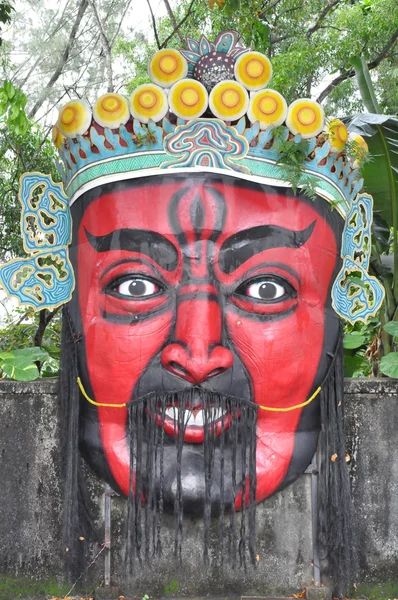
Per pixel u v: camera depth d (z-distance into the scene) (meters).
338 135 3.66
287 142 3.50
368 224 4.01
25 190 3.79
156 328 3.52
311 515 3.96
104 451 3.68
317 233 3.69
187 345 3.44
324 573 3.93
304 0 11.24
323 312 3.77
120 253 3.56
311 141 3.54
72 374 3.77
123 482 3.66
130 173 3.55
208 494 3.51
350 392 4.05
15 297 3.75
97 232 3.63
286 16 11.03
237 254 3.52
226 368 3.48
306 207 3.63
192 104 3.45
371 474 4.03
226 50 3.72
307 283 3.66
